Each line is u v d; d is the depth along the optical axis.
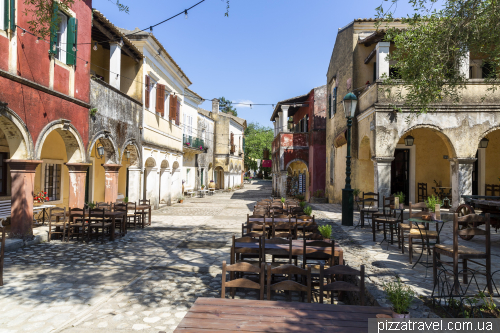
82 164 10.12
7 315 4.32
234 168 39.47
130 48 14.11
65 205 13.20
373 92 12.57
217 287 5.47
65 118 9.44
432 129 11.82
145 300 4.89
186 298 4.98
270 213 9.16
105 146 12.42
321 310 2.96
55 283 5.57
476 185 14.67
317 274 4.97
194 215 15.10
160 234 10.23
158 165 17.38
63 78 9.46
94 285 5.51
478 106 11.60
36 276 5.93
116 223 11.00
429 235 6.27
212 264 6.84
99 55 14.58
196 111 28.59
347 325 2.67
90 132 10.75
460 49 7.26
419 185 15.16
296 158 23.39
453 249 4.51
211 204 20.75
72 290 5.25
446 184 14.98
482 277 5.25
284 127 24.47
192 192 27.36
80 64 10.25
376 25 7.26
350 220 10.98
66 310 4.50
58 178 12.91
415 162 15.15
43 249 7.98
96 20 11.52
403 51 7.77
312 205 18.19
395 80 9.89
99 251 7.89
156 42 15.50
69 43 9.70
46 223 10.88
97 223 9.77
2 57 7.30
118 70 13.08
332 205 18.22
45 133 8.62
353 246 7.69
